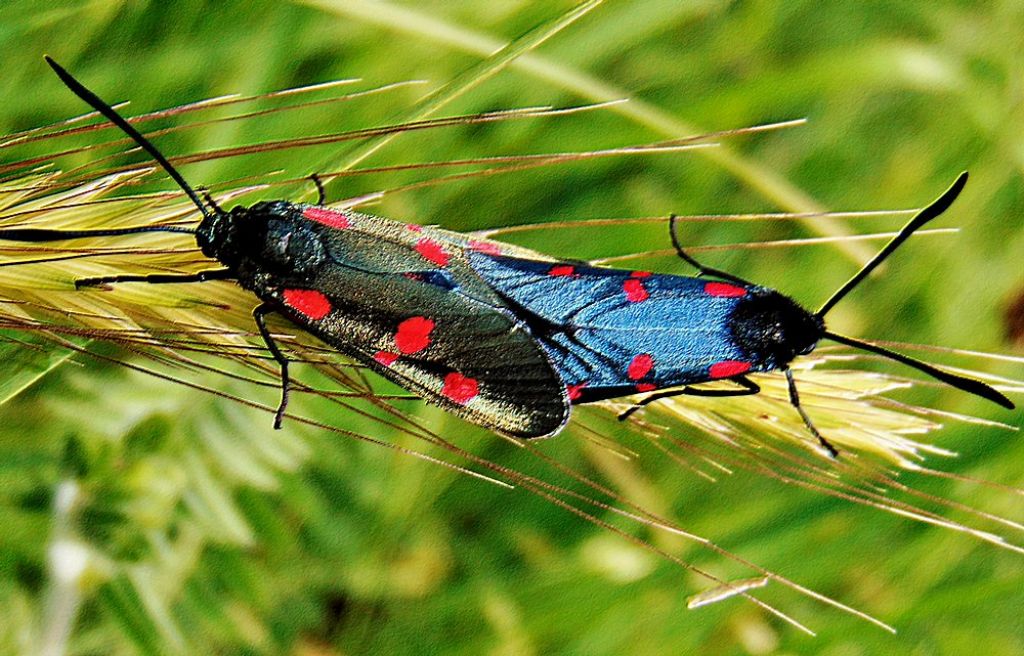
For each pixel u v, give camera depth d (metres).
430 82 0.23
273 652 0.23
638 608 0.23
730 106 0.24
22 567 0.22
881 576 0.23
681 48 0.24
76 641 0.22
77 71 0.23
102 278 0.20
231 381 0.22
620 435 0.23
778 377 0.21
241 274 0.20
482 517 0.23
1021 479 0.23
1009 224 0.24
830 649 0.23
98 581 0.22
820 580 0.23
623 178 0.24
